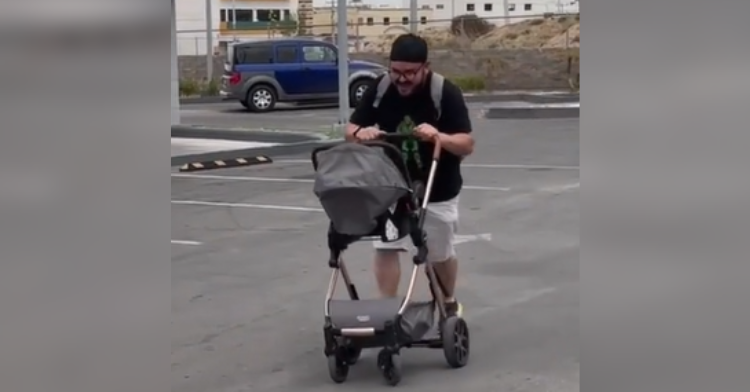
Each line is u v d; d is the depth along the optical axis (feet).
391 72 26.78
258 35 162.20
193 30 144.56
